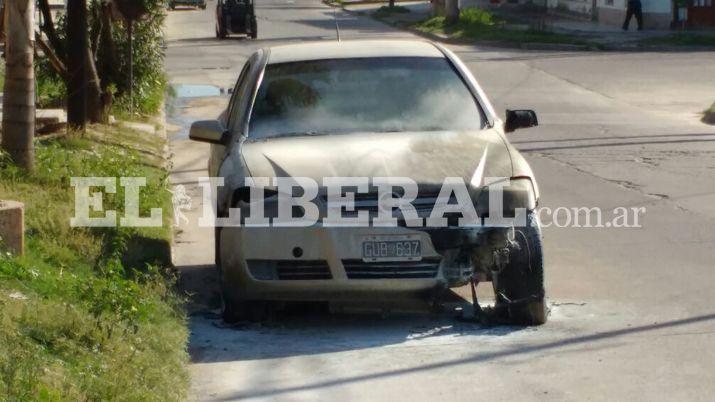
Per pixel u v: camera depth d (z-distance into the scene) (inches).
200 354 284.0
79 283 280.7
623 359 272.2
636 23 1670.8
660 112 850.1
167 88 951.6
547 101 916.0
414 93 349.1
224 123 378.0
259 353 285.0
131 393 223.3
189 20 2132.1
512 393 248.7
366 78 354.0
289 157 313.4
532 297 300.5
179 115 822.5
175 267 367.6
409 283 294.7
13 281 276.8
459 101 348.5
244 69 391.9
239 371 268.8
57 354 235.0
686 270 369.4
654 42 1450.5
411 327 309.1
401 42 379.6
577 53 1371.8
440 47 373.7
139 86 764.6
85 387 218.4
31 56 430.6
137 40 761.0
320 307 332.8
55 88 727.7
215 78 1082.7
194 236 439.2
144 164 550.3
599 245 412.5
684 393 245.8
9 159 423.8
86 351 240.5
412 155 312.2
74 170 443.8
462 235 294.5
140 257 354.3
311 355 282.4
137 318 269.1
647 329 299.6
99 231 365.7
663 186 529.3
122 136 617.9
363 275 294.7
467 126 340.8
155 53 783.7
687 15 1626.5
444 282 296.7
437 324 311.3
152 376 238.8
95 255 335.9
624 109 868.0
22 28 424.8
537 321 305.0
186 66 1200.8
